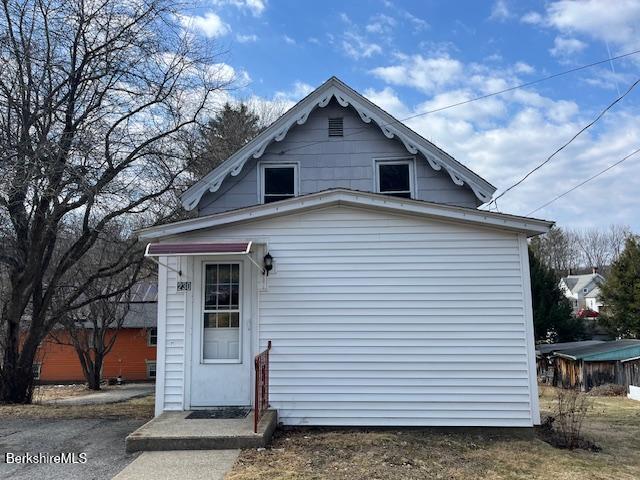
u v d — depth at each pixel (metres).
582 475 6.03
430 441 7.22
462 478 5.77
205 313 8.32
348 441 7.05
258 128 24.59
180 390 8.11
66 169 10.53
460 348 7.89
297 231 8.24
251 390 8.10
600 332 28.98
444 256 8.08
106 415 9.44
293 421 7.84
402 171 11.55
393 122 11.28
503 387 7.79
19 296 12.22
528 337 7.86
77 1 11.34
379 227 8.19
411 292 8.04
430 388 7.84
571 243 67.44
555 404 13.24
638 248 28.55
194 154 13.55
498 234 8.07
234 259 8.38
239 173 11.49
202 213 11.45
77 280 17.47
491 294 7.98
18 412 9.88
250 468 5.78
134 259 15.23
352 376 7.92
